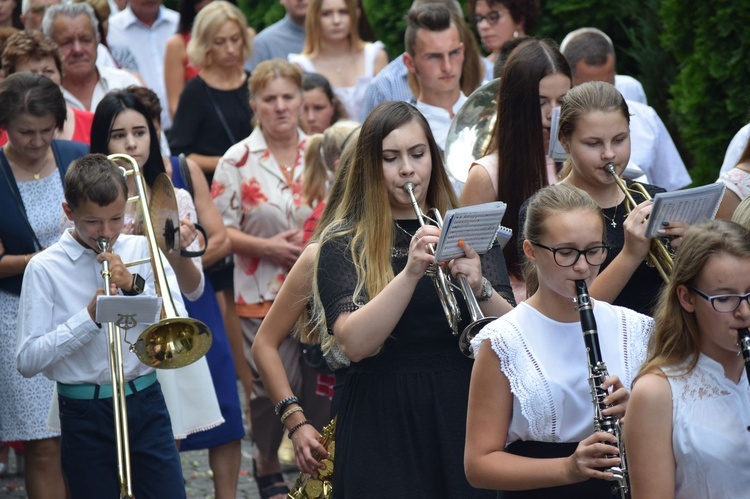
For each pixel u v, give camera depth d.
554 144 13.48
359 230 11.77
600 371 9.62
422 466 11.36
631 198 12.36
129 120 16.48
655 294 12.51
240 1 37.81
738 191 14.02
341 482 11.62
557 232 9.78
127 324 12.60
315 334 12.95
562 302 10.03
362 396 11.58
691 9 21.95
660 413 8.66
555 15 26.14
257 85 20.75
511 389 9.83
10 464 20.83
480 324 10.70
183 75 27.80
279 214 20.52
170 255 15.59
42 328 13.54
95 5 25.70
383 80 22.25
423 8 20.02
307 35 25.73
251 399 19.00
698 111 22.03
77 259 13.75
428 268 11.23
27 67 19.19
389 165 11.83
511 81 13.99
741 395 8.73
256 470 18.91
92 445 13.55
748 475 8.58
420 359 11.52
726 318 8.55
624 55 26.33
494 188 14.23
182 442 16.92
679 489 8.74
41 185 16.64
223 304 22.66
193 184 18.41
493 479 9.69
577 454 9.15
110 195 13.12
